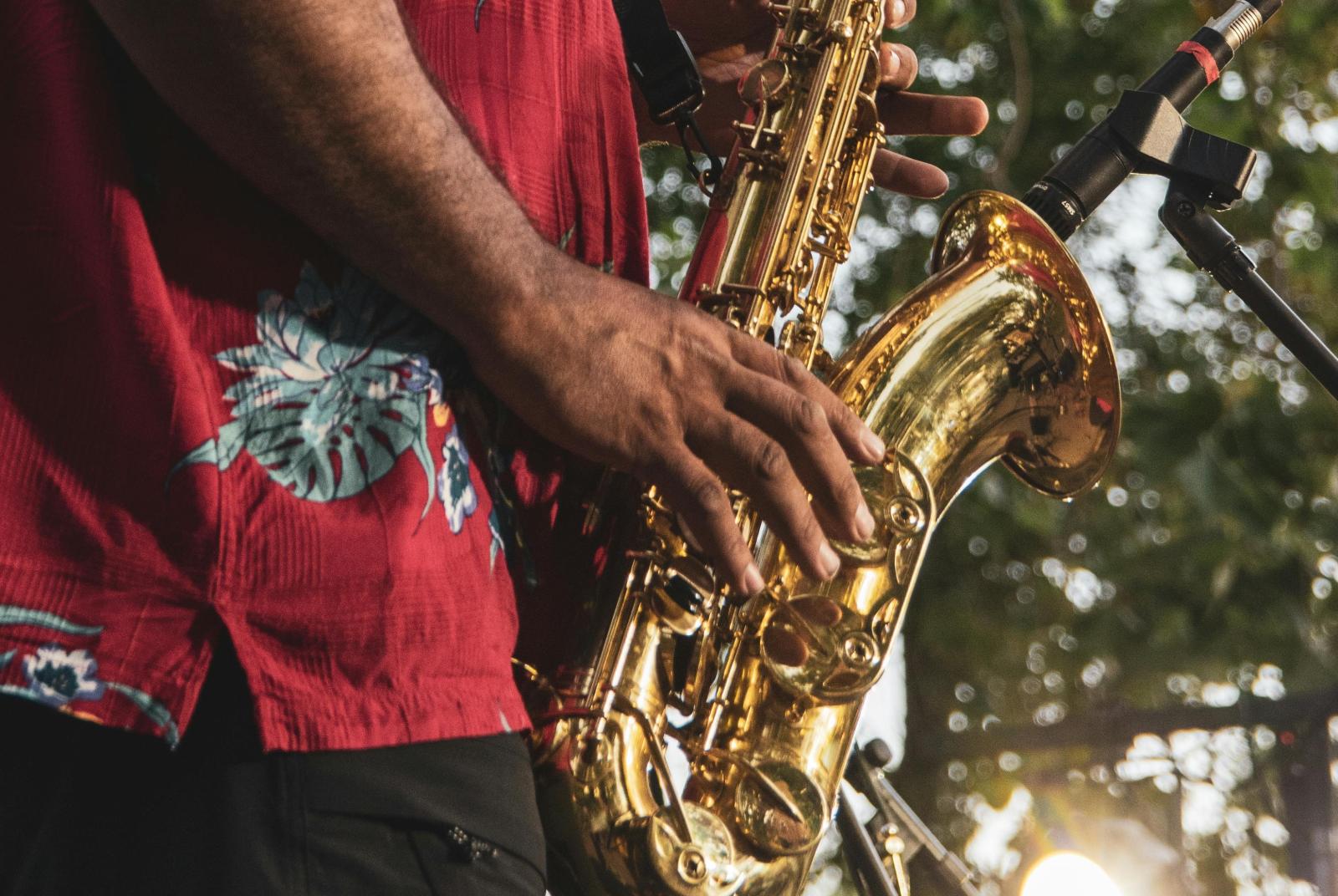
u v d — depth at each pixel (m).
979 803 7.39
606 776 1.53
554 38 1.57
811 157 2.01
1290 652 6.91
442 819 1.21
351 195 1.21
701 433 1.35
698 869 1.50
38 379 1.18
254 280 1.25
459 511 1.30
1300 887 4.26
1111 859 4.33
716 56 2.26
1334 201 7.41
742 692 1.72
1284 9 7.55
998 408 2.12
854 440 1.42
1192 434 6.31
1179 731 5.18
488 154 1.48
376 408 1.27
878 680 1.74
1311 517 6.55
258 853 1.15
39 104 1.21
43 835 1.14
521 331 1.29
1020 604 7.98
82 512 1.16
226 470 1.19
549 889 1.54
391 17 1.23
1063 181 2.11
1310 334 2.13
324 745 1.17
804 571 1.39
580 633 1.59
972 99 2.26
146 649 1.15
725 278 1.92
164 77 1.17
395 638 1.22
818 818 1.63
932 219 8.19
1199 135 2.11
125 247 1.20
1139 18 8.23
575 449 1.35
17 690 1.12
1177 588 7.23
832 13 2.06
